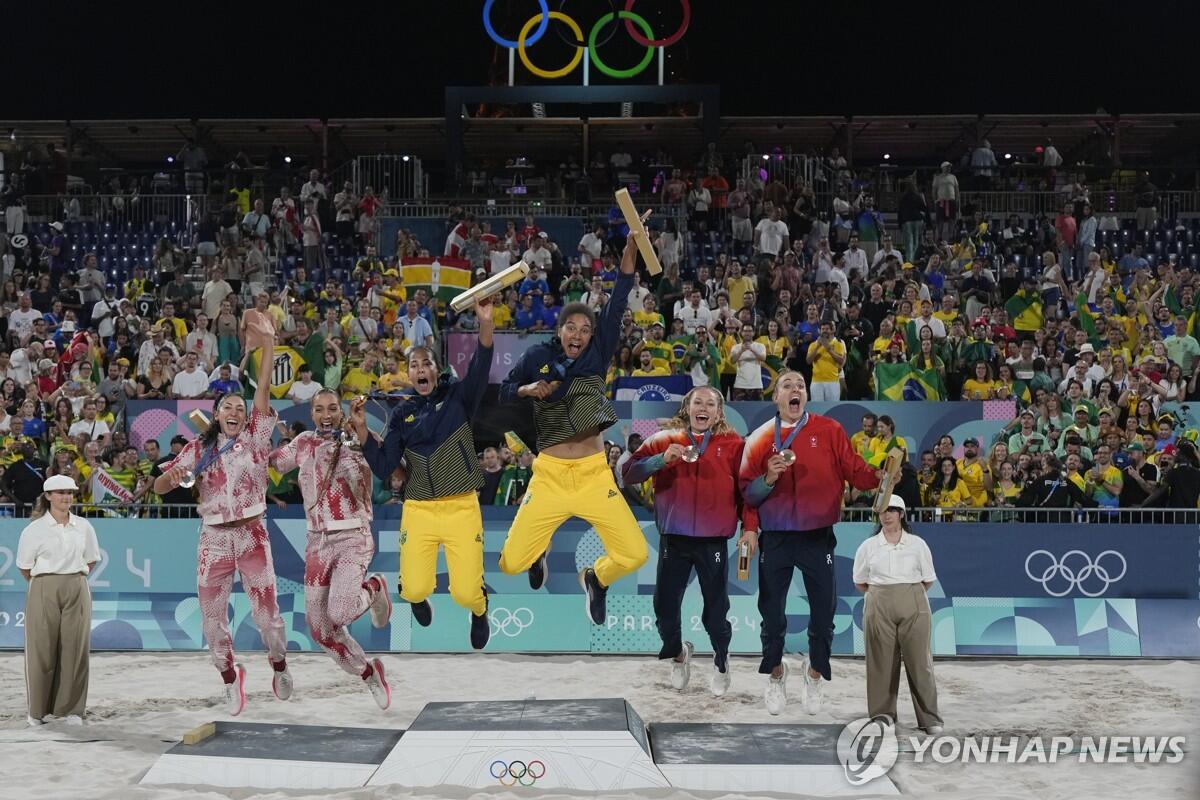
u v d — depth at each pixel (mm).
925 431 15391
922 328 16172
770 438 8430
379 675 8797
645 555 7918
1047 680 11039
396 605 12445
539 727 7715
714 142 25438
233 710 8930
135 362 17516
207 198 23094
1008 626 12125
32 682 9469
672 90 25578
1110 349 16203
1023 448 14375
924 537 12305
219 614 8758
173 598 12500
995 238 22859
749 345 16078
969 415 15352
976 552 12266
